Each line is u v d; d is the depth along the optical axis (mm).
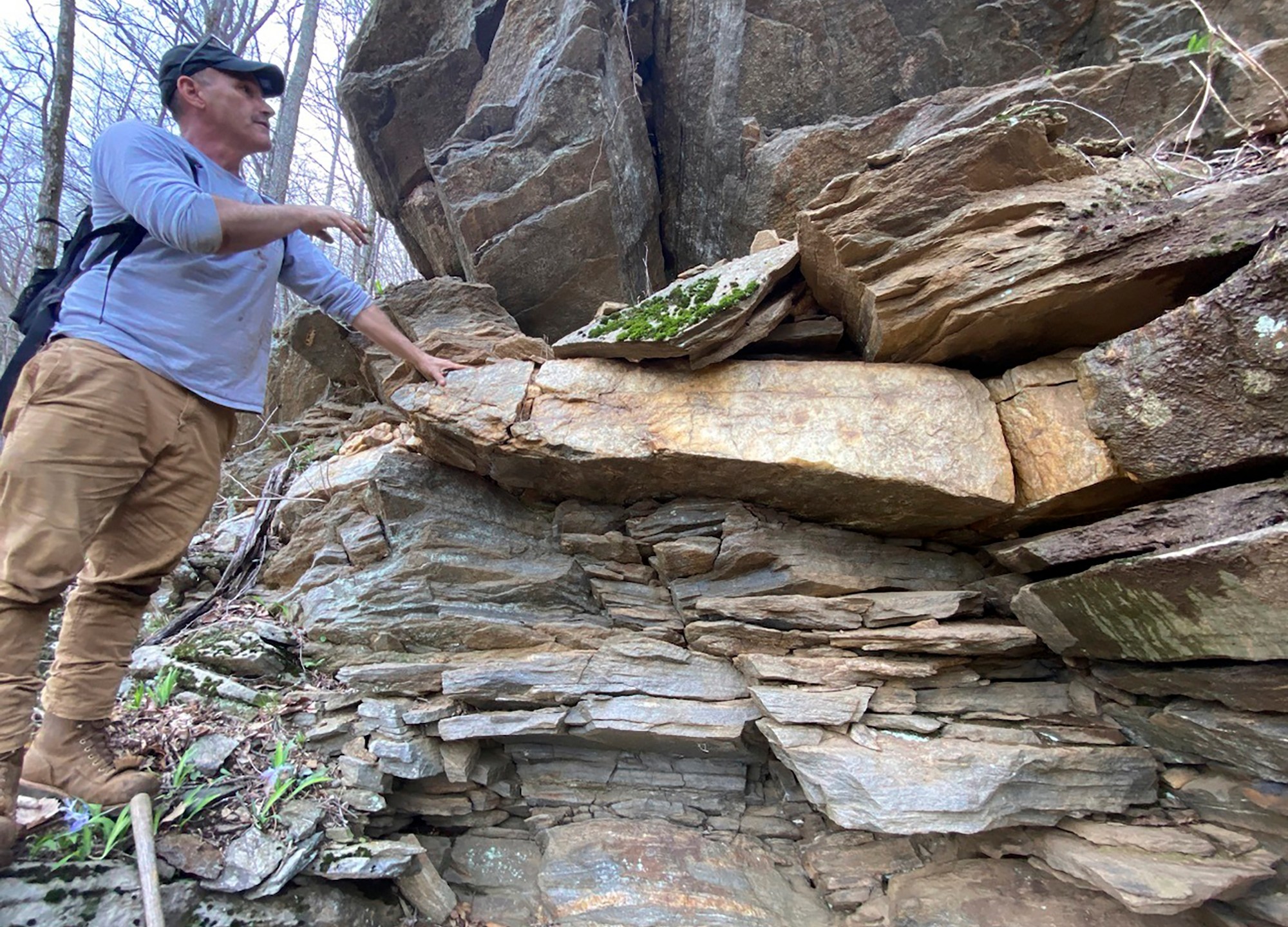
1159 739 2447
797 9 4676
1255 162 2498
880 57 4734
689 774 3127
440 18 5555
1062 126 2498
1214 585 1896
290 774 2652
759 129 4773
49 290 2072
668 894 2766
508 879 2928
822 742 2664
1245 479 2123
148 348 2082
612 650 3025
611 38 4871
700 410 2855
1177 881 2186
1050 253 2375
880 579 2926
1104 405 2307
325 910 2379
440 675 2996
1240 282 1886
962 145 2518
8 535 1916
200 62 2188
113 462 2031
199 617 3492
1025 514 2639
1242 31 4066
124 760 2361
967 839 2754
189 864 2248
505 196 4820
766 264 2936
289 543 3709
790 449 2703
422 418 3129
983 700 2738
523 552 3367
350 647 3193
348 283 2697
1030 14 4578
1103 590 2207
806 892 2844
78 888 2057
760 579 3014
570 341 3066
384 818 2893
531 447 2945
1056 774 2494
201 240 1902
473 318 4492
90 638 2271
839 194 2693
